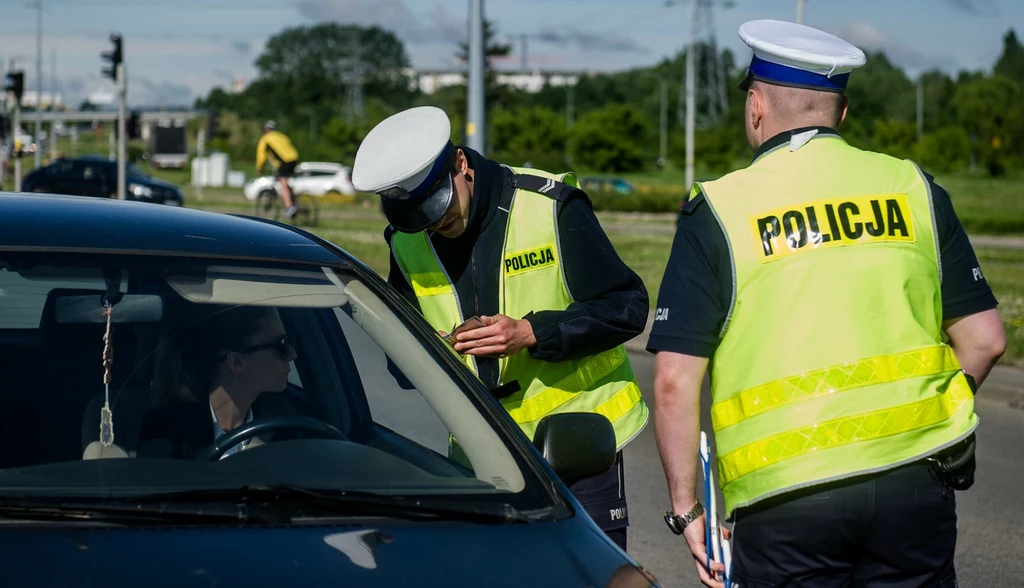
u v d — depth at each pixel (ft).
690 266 9.42
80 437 8.92
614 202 156.87
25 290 9.18
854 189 9.47
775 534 9.19
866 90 402.11
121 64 74.18
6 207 10.18
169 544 7.47
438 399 9.57
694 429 9.48
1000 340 9.62
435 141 11.18
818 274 9.23
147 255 9.72
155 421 9.21
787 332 9.20
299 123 455.63
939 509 9.18
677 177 301.43
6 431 8.80
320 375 10.33
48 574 7.06
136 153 361.71
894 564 9.20
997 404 32.71
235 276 9.84
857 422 9.03
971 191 229.45
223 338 9.55
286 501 8.16
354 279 10.26
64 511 7.76
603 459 9.46
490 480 8.84
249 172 309.42
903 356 9.18
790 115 9.70
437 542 7.89
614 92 504.02
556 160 282.97
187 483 8.46
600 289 11.80
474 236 11.85
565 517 8.56
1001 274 69.36
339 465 8.95
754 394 9.25
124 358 9.35
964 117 337.52
